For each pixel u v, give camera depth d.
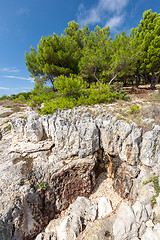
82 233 8.09
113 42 22.16
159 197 7.82
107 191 11.41
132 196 9.68
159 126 8.87
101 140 11.88
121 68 18.11
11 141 13.43
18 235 7.42
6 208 7.28
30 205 8.31
